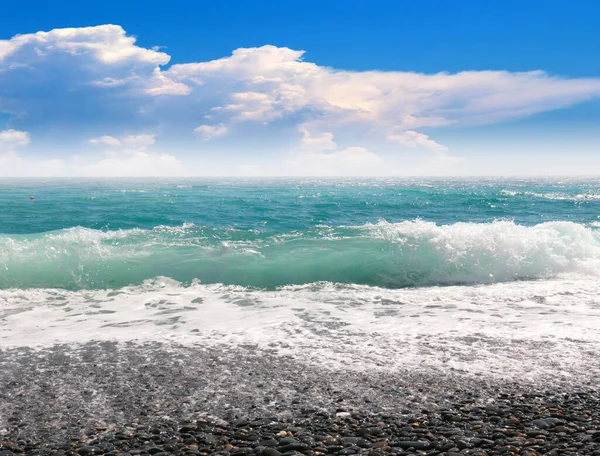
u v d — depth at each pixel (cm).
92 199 2830
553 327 598
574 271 948
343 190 4341
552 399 392
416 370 459
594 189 5147
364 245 1046
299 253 1008
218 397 402
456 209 2506
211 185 5719
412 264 963
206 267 934
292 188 4812
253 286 871
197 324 630
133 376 448
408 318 651
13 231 1527
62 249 971
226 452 308
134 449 315
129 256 965
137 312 696
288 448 312
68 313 690
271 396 403
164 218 1881
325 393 409
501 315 661
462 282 914
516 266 951
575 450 300
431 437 328
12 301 752
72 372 459
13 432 342
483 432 334
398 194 3716
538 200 3195
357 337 567
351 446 315
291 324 625
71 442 326
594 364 471
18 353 514
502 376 443
